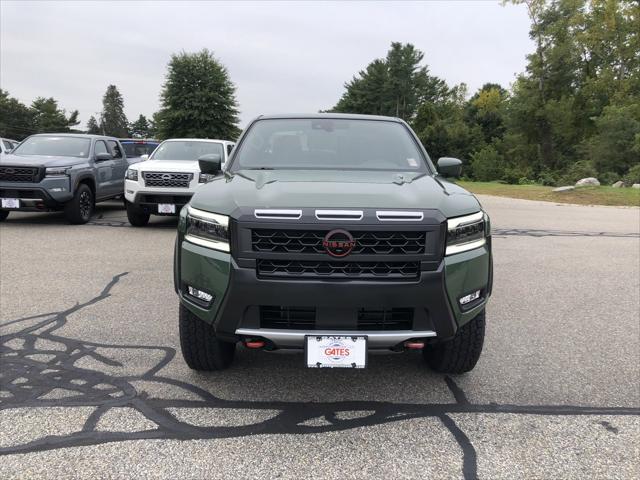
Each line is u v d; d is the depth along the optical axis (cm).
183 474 256
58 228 1043
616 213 1697
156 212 1034
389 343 299
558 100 5241
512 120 5559
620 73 5138
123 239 926
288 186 337
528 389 357
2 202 1021
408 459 272
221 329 306
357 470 262
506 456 277
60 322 471
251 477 255
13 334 439
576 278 698
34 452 271
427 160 446
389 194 322
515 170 4553
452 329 307
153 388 346
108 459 266
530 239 1055
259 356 406
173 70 5356
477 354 352
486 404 334
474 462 271
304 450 279
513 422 312
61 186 1033
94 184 1145
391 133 473
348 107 9212
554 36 5138
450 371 370
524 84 5391
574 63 5138
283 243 290
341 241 287
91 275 648
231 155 450
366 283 288
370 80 8862
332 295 288
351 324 296
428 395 345
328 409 324
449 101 8544
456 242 304
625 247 967
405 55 8681
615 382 370
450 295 299
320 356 296
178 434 291
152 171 1021
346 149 445
